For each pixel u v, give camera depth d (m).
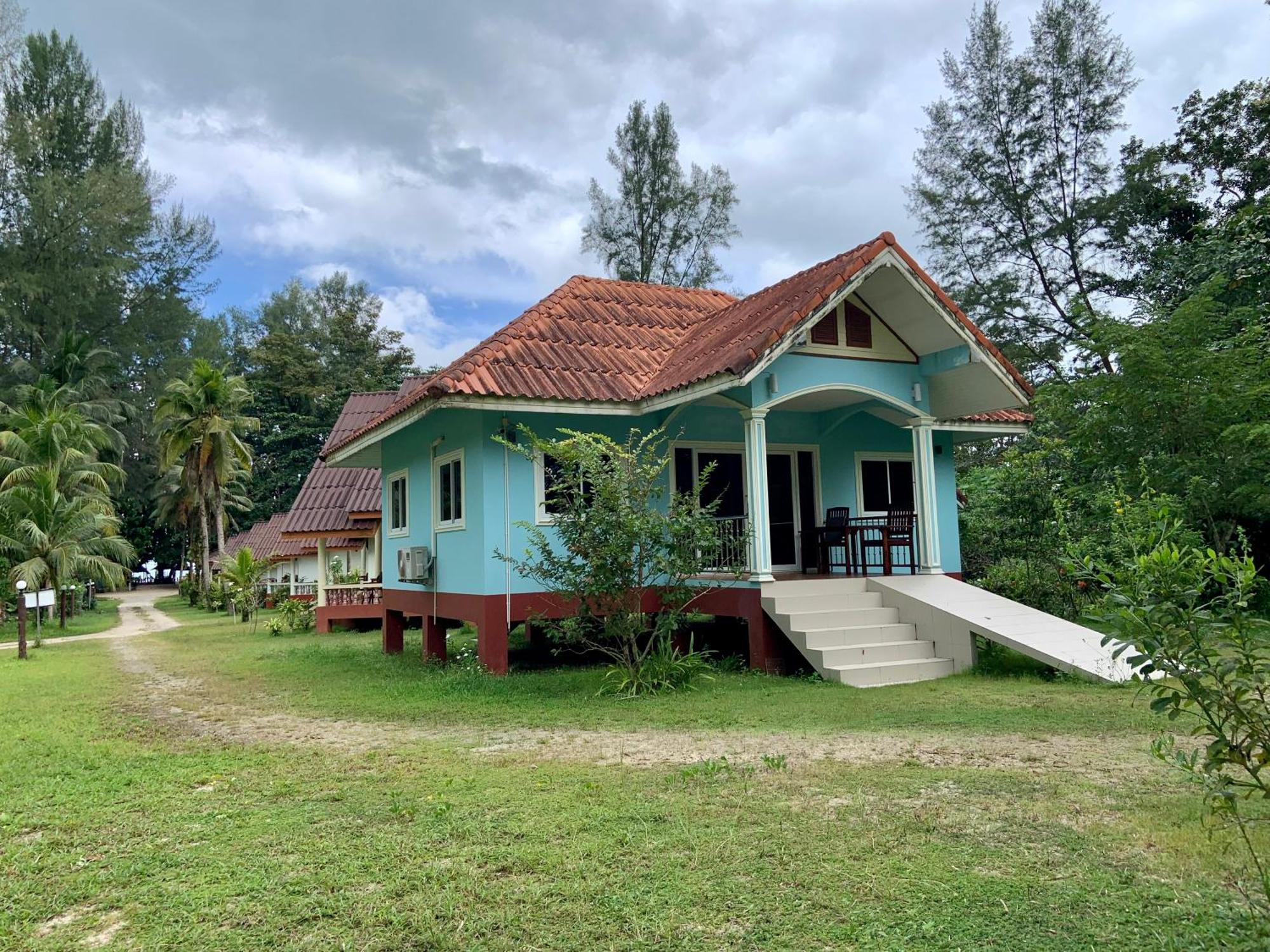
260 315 67.44
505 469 11.90
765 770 6.34
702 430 13.62
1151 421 13.08
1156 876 4.20
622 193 33.09
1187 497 12.52
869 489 15.30
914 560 13.29
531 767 6.70
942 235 30.55
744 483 14.03
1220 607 3.61
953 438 15.84
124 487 49.16
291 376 56.97
